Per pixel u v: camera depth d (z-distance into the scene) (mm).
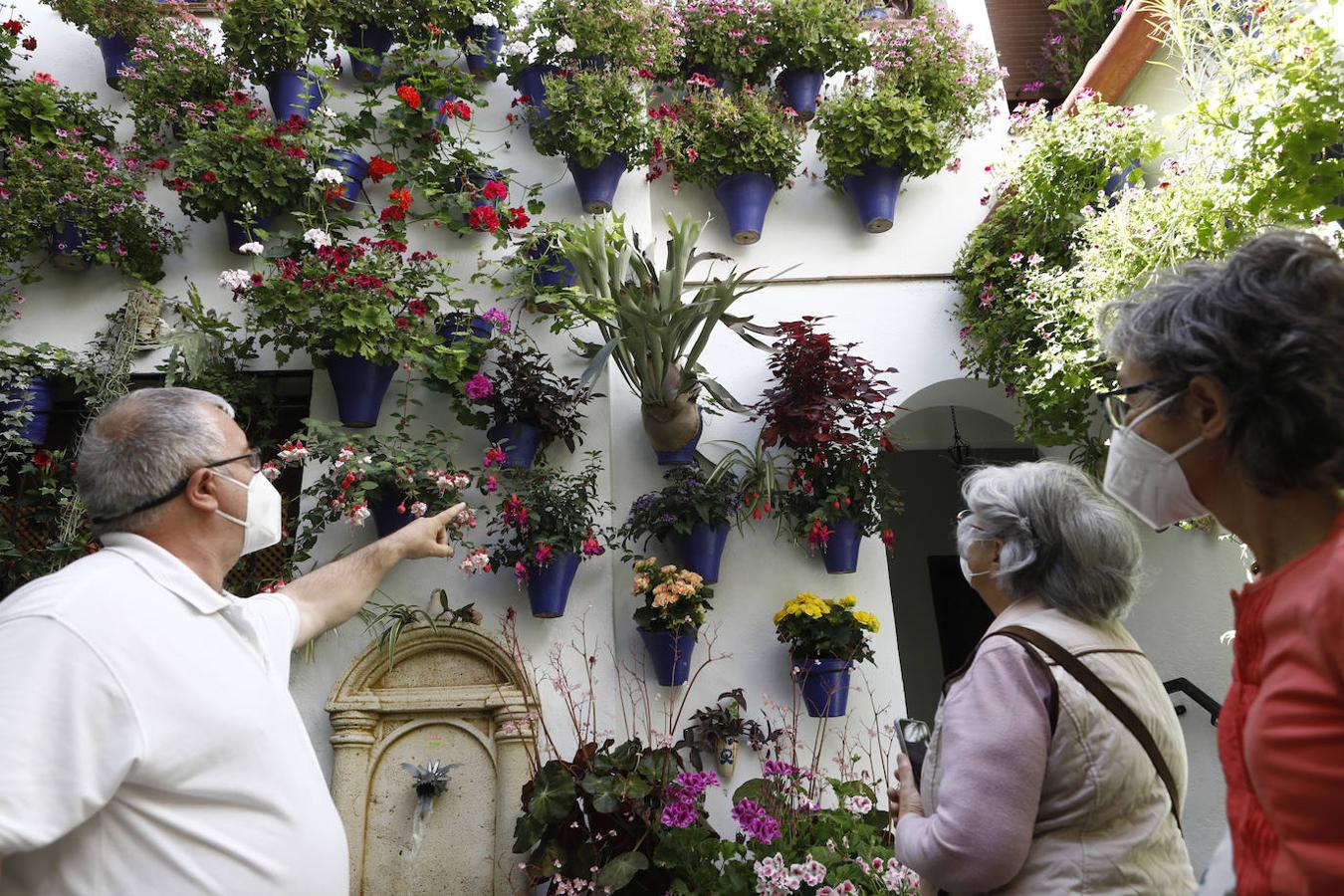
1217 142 3090
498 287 4070
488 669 3697
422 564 3828
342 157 4238
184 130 4215
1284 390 969
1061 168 3918
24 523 3863
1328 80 2766
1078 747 1445
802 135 4590
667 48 4531
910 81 4645
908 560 6137
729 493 3891
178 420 1610
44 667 1268
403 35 4578
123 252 4082
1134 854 1423
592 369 3525
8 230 3916
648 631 3674
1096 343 3385
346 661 3654
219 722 1398
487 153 4504
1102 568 1598
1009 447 5945
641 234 4438
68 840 1297
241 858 1388
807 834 3223
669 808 3012
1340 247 2760
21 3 4648
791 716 3807
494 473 3793
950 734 1515
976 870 1405
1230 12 3217
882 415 3924
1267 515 1045
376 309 3734
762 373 4348
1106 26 5328
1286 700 890
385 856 3408
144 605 1406
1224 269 1079
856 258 4570
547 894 3354
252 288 3727
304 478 3865
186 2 4781
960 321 4441
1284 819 877
